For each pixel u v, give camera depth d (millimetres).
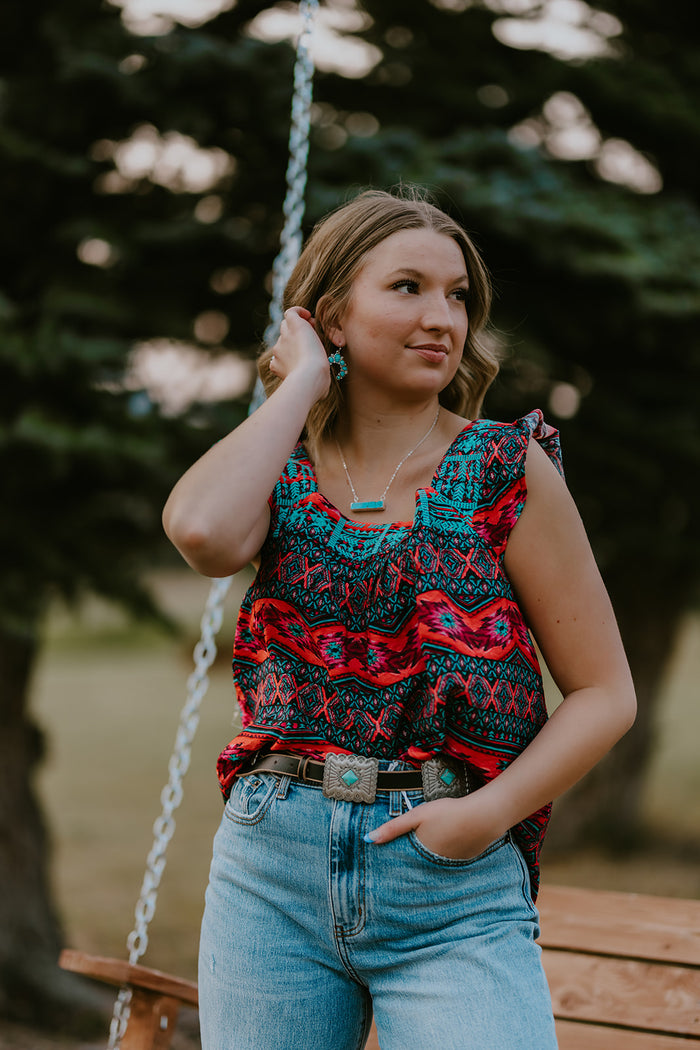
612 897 2322
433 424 1648
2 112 5535
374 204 1637
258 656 1612
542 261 5414
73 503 5293
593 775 9352
